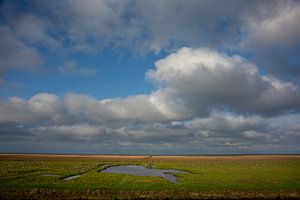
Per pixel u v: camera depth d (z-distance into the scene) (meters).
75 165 90.94
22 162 102.50
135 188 41.44
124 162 122.00
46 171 65.25
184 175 59.19
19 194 35.25
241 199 34.25
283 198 34.69
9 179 48.81
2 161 108.69
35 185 42.72
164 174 65.00
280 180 49.12
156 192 37.84
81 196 34.97
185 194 36.53
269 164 99.12
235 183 45.75
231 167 83.50
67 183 45.34
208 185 43.94
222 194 36.53
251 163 108.06
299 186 42.47
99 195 35.66
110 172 70.25
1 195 34.38
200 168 80.31
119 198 34.44
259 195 35.94
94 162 115.94
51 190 38.38
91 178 52.88
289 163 105.94
